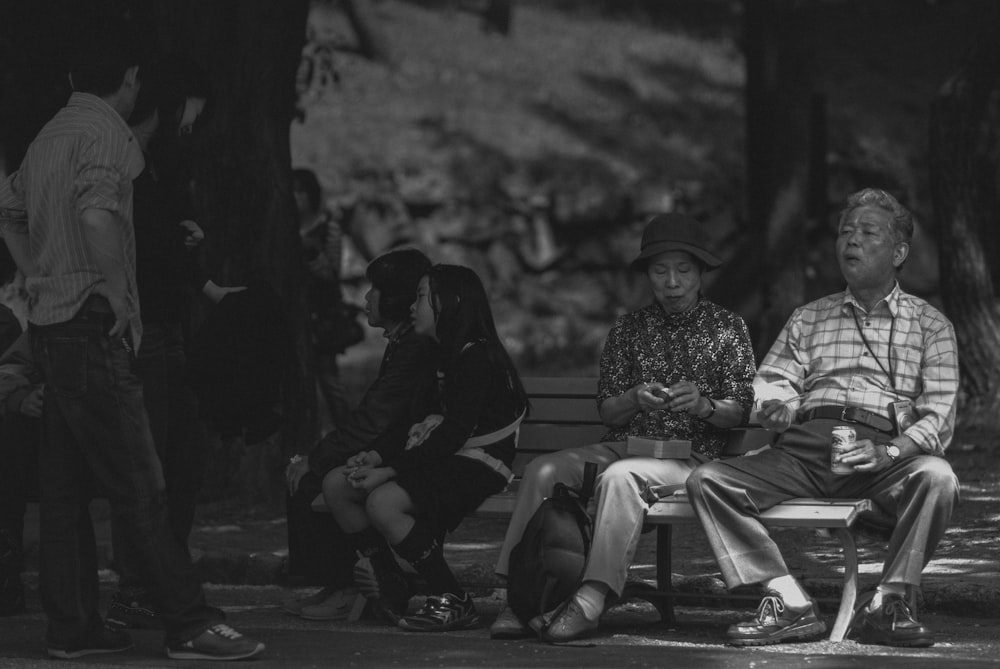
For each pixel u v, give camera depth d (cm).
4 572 940
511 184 3209
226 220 1377
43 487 774
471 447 884
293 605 937
